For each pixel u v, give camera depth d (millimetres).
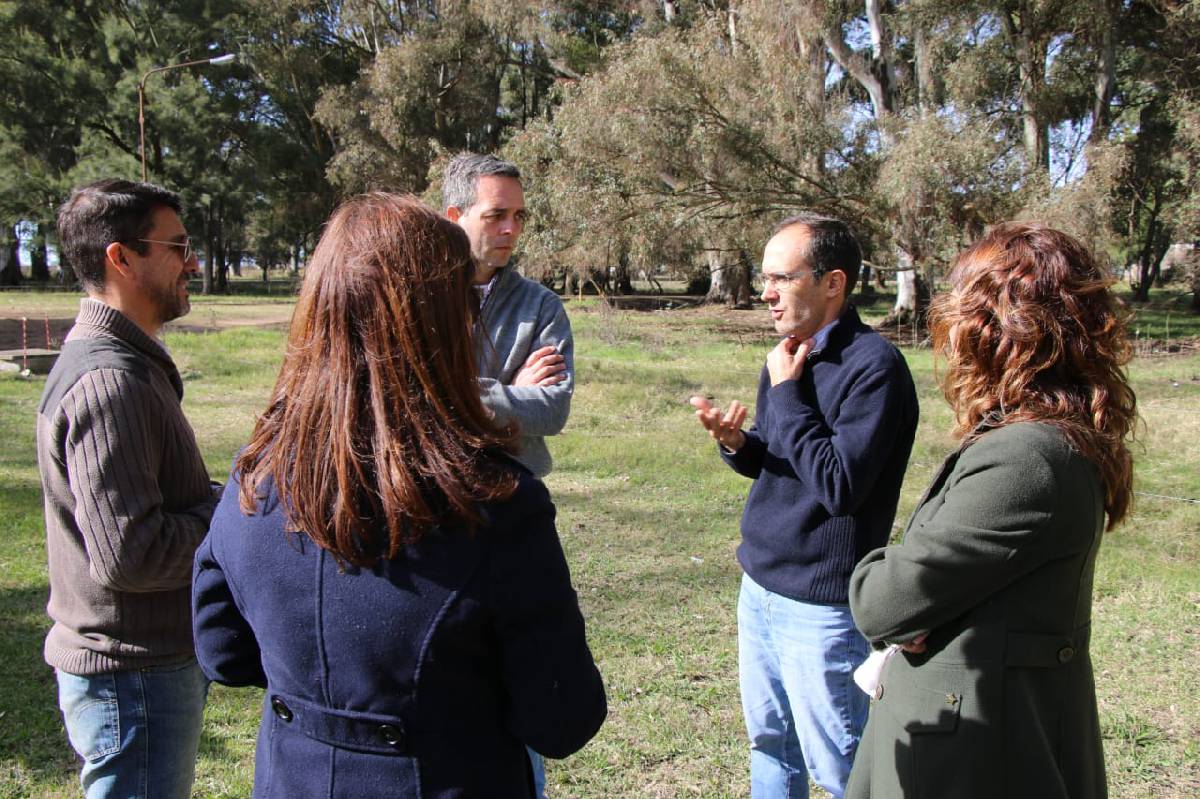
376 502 1193
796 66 20656
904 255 21422
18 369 13414
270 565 1261
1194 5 19672
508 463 1281
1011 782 1525
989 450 1522
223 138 42656
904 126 20109
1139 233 35094
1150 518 6328
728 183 20406
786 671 2324
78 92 37438
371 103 34562
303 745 1265
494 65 36094
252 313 30234
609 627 4457
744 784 3090
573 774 3145
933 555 1520
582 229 20734
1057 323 1519
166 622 1896
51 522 1881
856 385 2160
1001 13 21266
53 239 38594
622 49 20500
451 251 1297
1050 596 1536
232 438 9031
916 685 1617
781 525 2297
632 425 10055
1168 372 15727
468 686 1239
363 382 1228
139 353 1918
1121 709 3518
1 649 4109
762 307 34188
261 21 38281
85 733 1879
